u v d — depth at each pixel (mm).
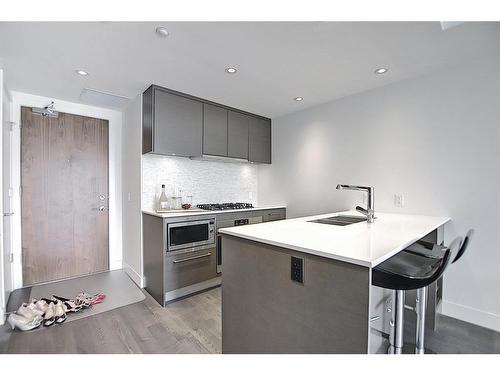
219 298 2520
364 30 1635
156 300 2457
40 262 2820
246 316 1383
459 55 1962
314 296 1064
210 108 3025
